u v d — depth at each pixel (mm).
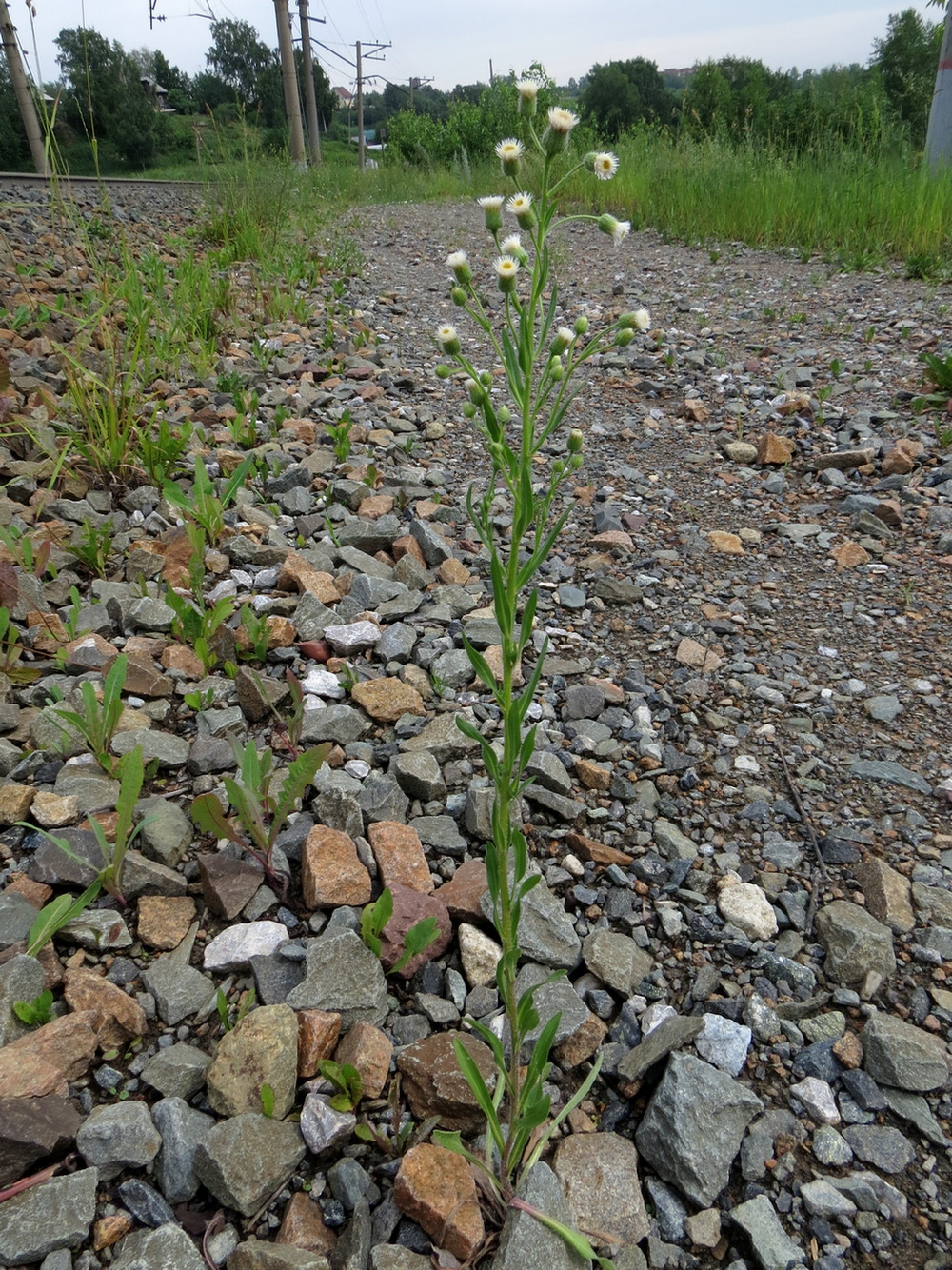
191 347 5746
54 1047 1666
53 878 2027
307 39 25234
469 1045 1754
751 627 3381
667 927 2107
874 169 9766
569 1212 1517
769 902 2201
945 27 9828
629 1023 1900
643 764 2656
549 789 2496
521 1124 1432
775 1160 1651
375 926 1944
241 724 2643
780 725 2840
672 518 4262
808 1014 1932
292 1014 1748
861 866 2287
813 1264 1495
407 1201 1506
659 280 8594
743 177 10539
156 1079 1677
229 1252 1466
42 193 10453
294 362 5984
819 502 4340
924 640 3242
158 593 3316
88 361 5125
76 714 2371
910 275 7758
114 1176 1542
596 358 6406
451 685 2957
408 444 4930
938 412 4988
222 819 2080
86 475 4008
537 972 1979
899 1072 1772
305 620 3141
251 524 3848
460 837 2324
